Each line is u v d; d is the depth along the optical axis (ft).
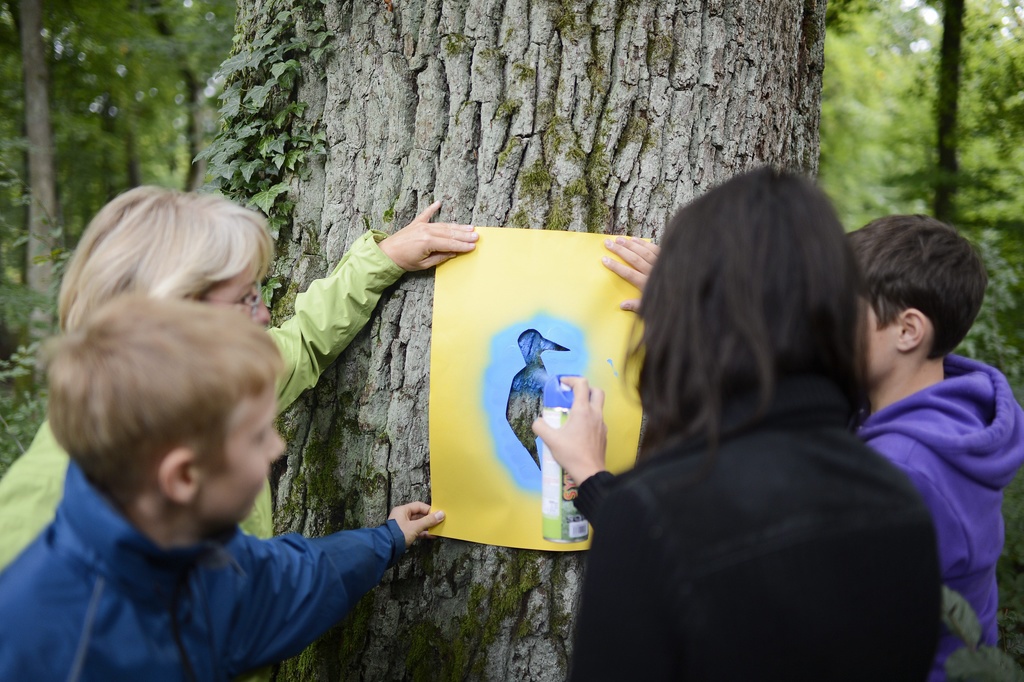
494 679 5.37
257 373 3.04
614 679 2.76
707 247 2.97
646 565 2.72
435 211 5.36
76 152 33.47
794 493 2.73
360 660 5.72
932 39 28.86
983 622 4.36
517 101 5.23
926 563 2.88
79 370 2.90
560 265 5.16
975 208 22.57
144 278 3.78
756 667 2.64
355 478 5.70
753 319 2.81
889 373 4.51
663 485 2.80
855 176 38.01
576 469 4.20
